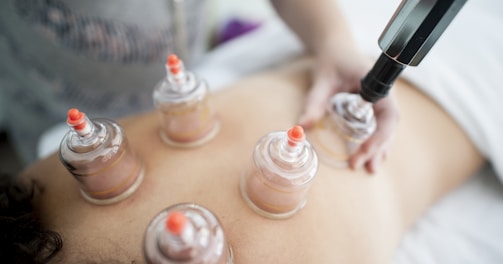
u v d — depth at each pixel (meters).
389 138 0.50
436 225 0.60
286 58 0.85
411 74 0.60
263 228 0.40
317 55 0.62
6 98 0.91
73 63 0.71
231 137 0.50
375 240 0.45
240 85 0.61
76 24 0.63
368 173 0.49
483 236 0.58
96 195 0.41
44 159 0.48
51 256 0.36
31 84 0.79
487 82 0.61
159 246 0.29
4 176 0.46
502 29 0.70
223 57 0.96
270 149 0.38
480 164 0.64
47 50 0.68
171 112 0.45
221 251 0.32
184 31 0.75
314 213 0.43
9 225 0.36
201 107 0.47
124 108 0.86
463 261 0.55
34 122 0.92
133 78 0.78
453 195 0.65
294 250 0.39
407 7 0.30
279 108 0.54
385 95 0.41
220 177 0.44
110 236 0.38
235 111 0.54
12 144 1.17
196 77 0.48
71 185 0.43
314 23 0.63
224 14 1.29
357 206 0.46
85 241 0.37
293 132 0.35
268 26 1.06
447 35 0.68
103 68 0.73
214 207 0.41
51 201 0.41
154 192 0.42
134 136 0.50
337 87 0.57
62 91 0.78
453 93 0.60
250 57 0.92
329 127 0.49
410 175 0.53
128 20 0.65
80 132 0.36
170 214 0.29
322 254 0.40
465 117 0.59
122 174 0.40
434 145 0.57
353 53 0.57
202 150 0.48
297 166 0.37
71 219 0.39
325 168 0.48
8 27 0.66
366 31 0.67
